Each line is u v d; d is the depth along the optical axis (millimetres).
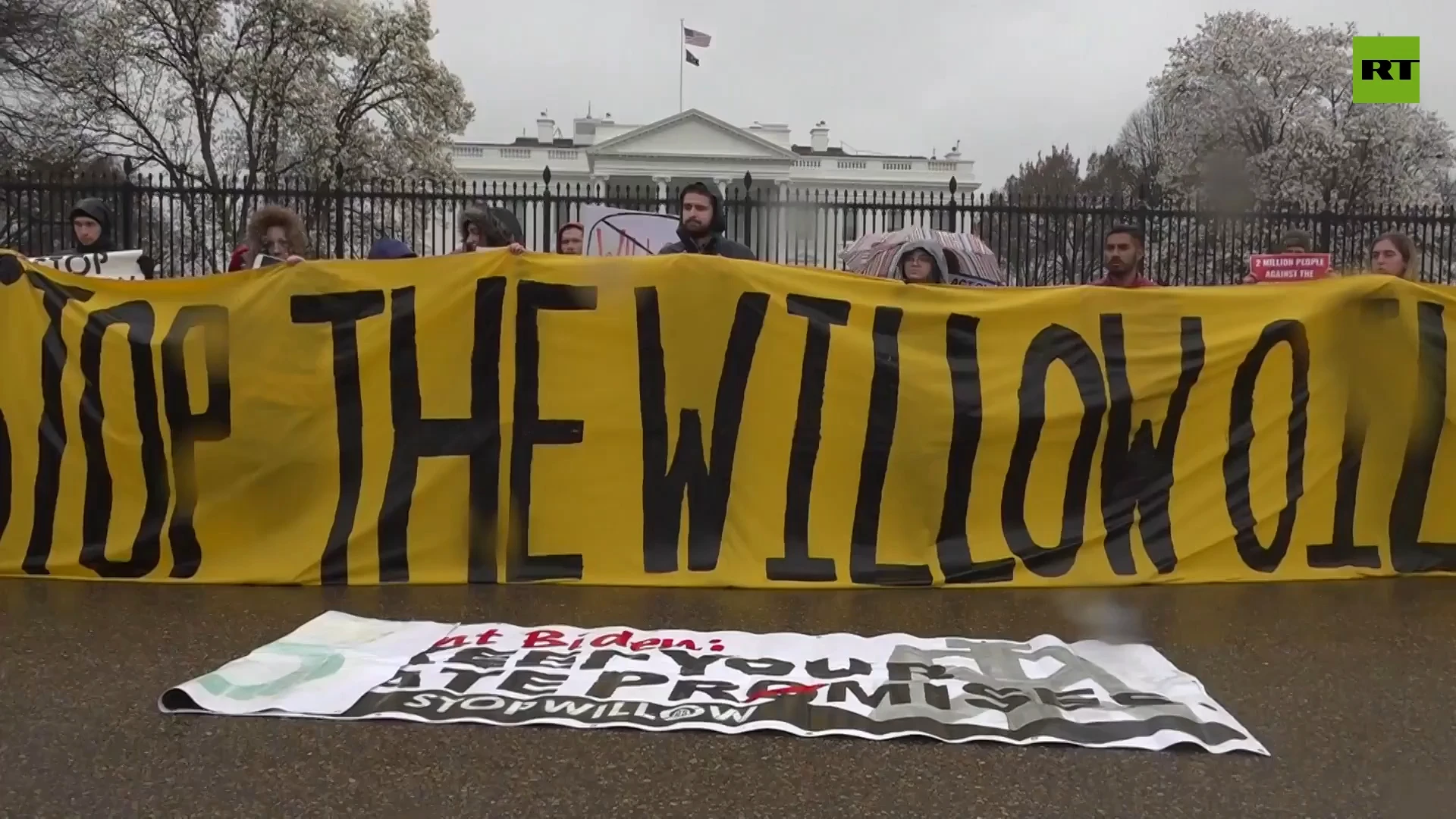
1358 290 5109
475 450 4871
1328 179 24984
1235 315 5090
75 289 4957
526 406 4895
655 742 3037
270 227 6215
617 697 3334
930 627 4180
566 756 2947
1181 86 26750
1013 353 5012
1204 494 5008
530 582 4793
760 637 3920
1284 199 24531
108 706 3289
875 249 8883
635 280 4918
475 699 3299
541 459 4879
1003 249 15156
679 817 2639
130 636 3992
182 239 12328
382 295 4895
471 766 2887
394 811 2648
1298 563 5012
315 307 4875
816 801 2721
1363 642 4039
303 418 4828
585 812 2656
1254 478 5031
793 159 50719
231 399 4840
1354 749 3078
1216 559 4957
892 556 4848
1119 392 4992
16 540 4875
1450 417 5113
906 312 5004
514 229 7047
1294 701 3438
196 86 25344
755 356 4914
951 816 2660
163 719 3188
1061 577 4832
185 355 4855
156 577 4785
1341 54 25344
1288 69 25500
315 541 4793
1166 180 26797
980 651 3793
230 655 3783
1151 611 4449
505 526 4852
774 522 4855
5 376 4898
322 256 14234
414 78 27531
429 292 4910
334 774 2836
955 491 4906
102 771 2848
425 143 27922
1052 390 4977
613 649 3764
